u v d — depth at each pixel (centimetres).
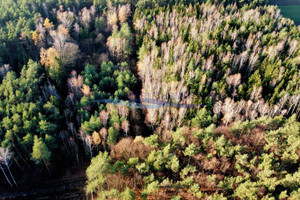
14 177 6831
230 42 11200
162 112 7619
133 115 7719
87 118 7231
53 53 8994
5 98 7819
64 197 6362
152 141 6000
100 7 13362
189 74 8588
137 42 11031
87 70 8762
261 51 10831
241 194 4712
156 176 5472
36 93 8062
